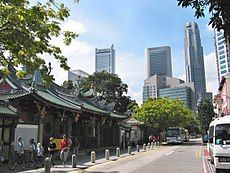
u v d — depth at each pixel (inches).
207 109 3420.3
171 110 2529.5
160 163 940.6
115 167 845.2
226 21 200.8
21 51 546.3
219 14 202.2
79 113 1269.7
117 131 1919.3
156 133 2657.5
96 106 1710.1
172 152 1456.7
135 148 1888.5
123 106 2701.8
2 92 971.3
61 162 950.4
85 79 2726.4
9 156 802.8
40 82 1186.6
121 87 2701.8
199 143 2667.3
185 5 214.8
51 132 1173.7
